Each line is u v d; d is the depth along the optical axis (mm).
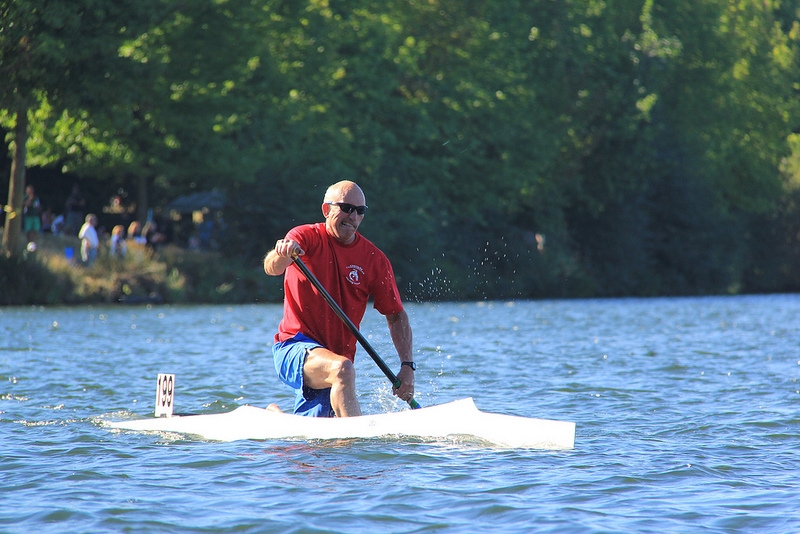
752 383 37250
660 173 175125
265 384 36688
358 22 135500
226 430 25828
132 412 29812
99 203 137500
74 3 89312
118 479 20500
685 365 43719
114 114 94812
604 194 169125
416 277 131500
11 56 88938
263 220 119562
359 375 39906
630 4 173625
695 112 188750
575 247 173125
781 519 17344
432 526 16969
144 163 115688
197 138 110125
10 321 70188
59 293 93375
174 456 22953
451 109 144125
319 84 128750
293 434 25281
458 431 24719
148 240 114438
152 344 53594
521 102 150500
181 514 17672
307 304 26062
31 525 17047
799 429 26906
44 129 105312
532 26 156250
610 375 40000
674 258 182500
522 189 152000
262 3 116750
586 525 16984
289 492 19312
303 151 126625
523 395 34281
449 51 146125
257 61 119625
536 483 20062
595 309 103938
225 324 71688
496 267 150875
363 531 16656
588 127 163375
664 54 166375
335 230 25891
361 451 23281
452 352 49781
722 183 198375
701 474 21016
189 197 135500
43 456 22984
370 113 136750
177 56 107500
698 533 16578
